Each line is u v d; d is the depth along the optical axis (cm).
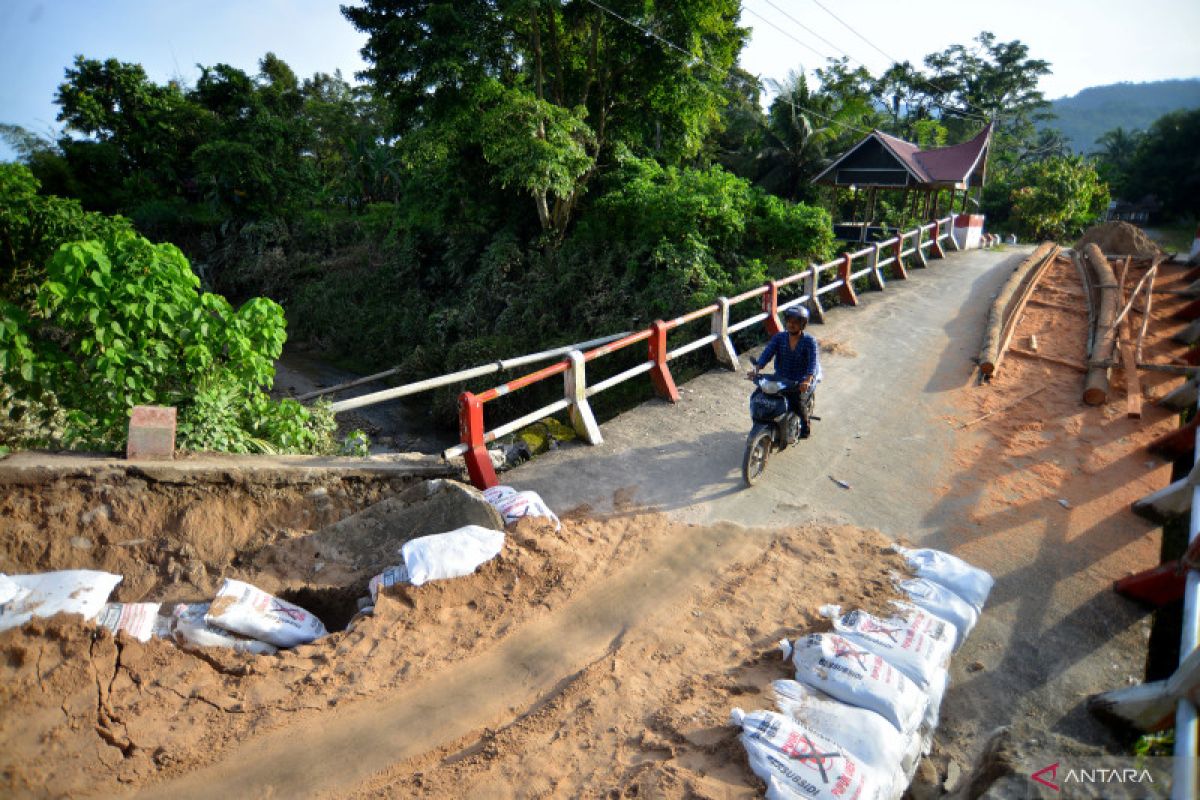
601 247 1938
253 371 583
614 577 501
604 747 350
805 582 498
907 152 2250
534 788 324
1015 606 492
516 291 2050
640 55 1897
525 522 523
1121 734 384
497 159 1670
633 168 1973
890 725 340
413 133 1803
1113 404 823
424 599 438
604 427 765
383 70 1791
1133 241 1572
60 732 329
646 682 399
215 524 483
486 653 418
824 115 3142
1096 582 517
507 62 1977
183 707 357
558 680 402
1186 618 397
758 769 316
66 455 468
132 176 3622
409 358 2111
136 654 371
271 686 376
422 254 2522
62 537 438
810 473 681
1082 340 1053
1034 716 401
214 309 568
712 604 476
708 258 1720
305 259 3134
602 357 1738
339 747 345
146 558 453
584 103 1970
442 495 511
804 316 650
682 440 740
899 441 756
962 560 536
